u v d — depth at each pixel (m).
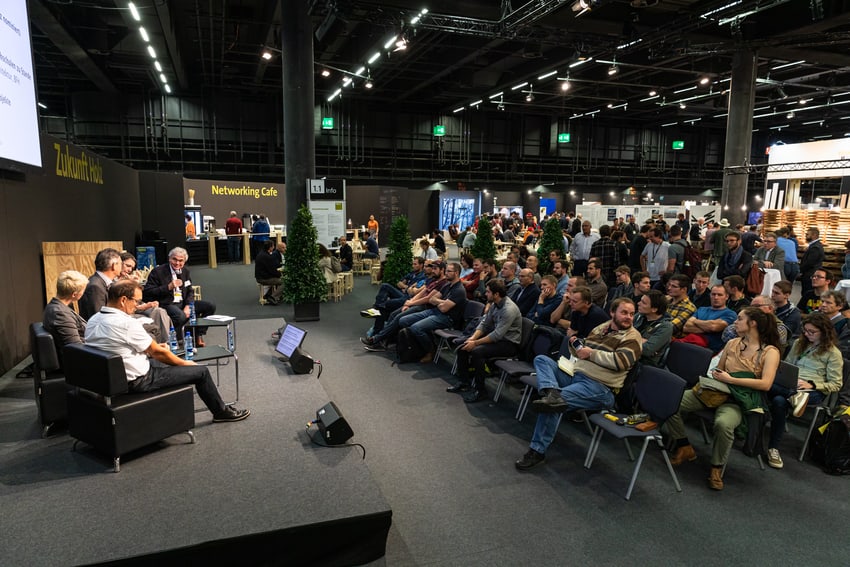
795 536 3.00
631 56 15.81
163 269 6.19
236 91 21.50
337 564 2.72
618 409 4.36
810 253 8.83
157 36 13.50
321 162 23.56
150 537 2.47
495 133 27.09
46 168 6.55
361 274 14.87
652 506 3.30
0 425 3.83
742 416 3.66
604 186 29.61
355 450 3.47
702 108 24.59
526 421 4.61
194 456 3.35
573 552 2.83
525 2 11.15
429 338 6.22
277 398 4.45
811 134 32.25
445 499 3.34
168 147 20.69
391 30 11.98
